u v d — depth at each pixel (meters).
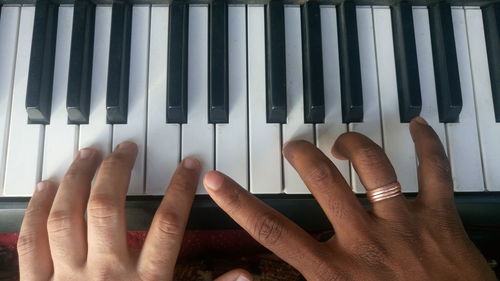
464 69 0.29
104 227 0.23
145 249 0.24
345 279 0.22
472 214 0.29
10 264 0.35
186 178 0.25
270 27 0.28
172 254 0.24
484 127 0.29
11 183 0.27
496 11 0.29
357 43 0.28
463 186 0.28
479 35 0.30
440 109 0.29
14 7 0.29
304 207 0.27
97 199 0.23
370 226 0.23
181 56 0.28
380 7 0.30
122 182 0.25
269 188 0.27
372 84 0.29
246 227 0.23
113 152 0.26
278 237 0.22
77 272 0.24
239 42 0.29
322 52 0.29
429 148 0.25
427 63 0.29
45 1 0.28
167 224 0.24
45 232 0.26
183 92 0.27
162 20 0.29
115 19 0.28
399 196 0.23
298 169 0.24
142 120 0.28
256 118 0.28
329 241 0.23
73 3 0.29
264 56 0.29
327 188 0.23
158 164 0.27
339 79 0.29
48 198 0.26
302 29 0.29
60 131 0.28
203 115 0.28
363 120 0.28
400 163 0.28
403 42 0.29
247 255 0.35
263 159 0.28
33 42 0.28
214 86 0.27
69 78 0.27
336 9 0.29
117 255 0.23
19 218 0.27
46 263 0.25
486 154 0.29
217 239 0.35
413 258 0.22
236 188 0.23
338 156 0.27
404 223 0.23
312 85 0.28
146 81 0.28
